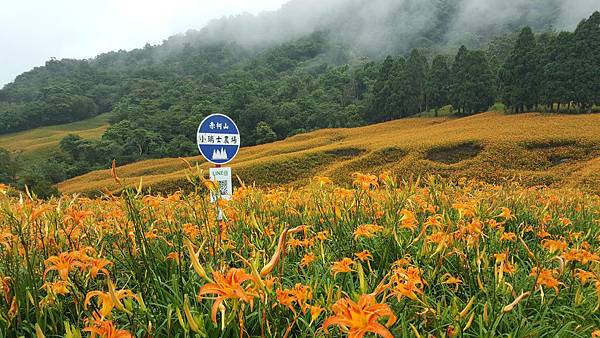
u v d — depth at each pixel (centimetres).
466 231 265
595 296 242
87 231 284
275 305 183
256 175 2388
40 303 197
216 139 439
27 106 8012
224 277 141
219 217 288
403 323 181
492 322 206
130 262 256
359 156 2494
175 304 207
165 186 2225
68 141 4853
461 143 2334
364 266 285
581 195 651
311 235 322
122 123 5225
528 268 302
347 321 122
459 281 225
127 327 203
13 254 226
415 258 260
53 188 2164
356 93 7031
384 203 330
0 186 238
